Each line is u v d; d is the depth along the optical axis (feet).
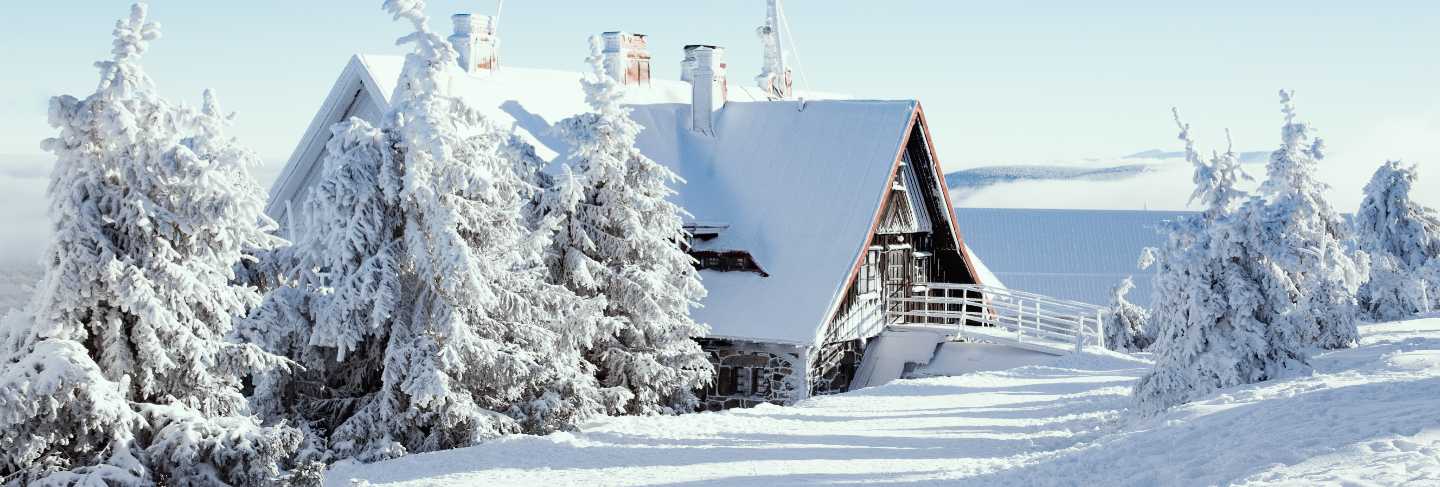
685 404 89.40
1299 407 51.42
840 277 104.37
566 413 76.23
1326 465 38.11
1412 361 69.36
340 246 66.59
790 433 71.92
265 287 69.05
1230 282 71.46
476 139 70.44
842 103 120.47
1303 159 93.97
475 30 121.90
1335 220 93.86
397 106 68.85
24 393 46.50
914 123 117.70
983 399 86.17
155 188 50.29
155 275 50.03
